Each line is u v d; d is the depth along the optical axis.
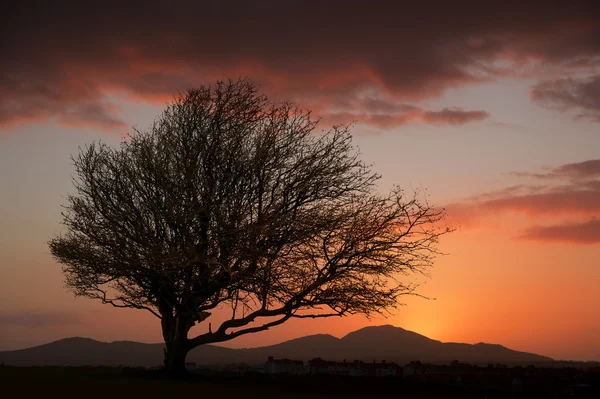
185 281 23.28
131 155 24.91
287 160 23.92
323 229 22.30
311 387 20.88
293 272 22.09
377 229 22.41
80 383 19.55
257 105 25.41
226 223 22.33
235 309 23.47
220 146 23.89
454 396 19.09
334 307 22.55
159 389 18.05
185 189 23.25
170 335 25.06
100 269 23.66
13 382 19.62
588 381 21.09
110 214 23.77
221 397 16.30
